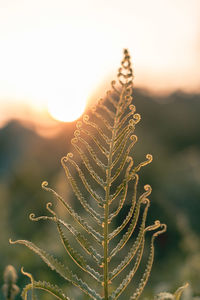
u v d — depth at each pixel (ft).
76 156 21.35
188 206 33.22
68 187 18.84
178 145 71.31
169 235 24.79
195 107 81.30
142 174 35.24
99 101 3.10
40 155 34.94
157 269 18.60
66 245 3.08
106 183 3.12
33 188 26.73
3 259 13.23
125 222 3.09
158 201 27.81
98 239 3.10
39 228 18.33
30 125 55.31
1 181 31.04
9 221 19.80
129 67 3.00
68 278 2.98
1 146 55.88
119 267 3.08
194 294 6.00
